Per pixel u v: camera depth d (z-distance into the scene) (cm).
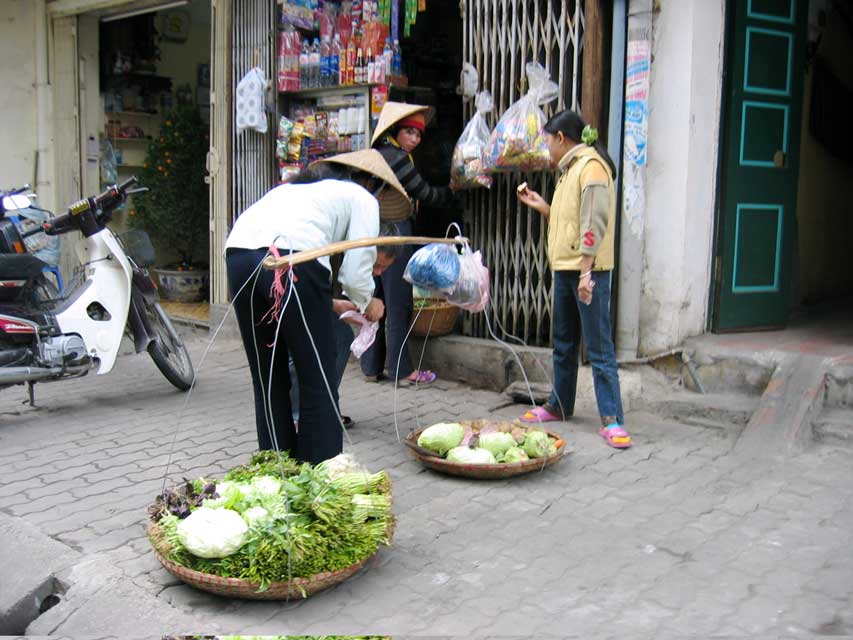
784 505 358
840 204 700
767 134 525
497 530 340
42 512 362
